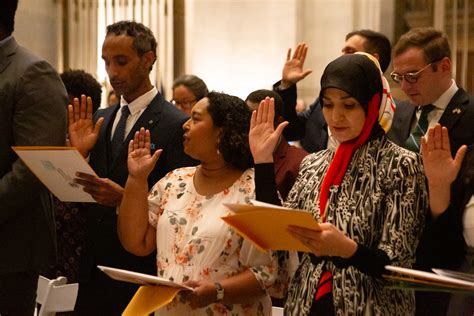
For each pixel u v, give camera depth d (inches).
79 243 234.8
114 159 220.5
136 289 213.6
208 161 179.3
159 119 219.6
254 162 168.7
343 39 473.7
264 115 170.4
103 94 479.5
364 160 157.6
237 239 172.7
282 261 174.1
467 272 158.9
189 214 177.2
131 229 181.0
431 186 152.3
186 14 496.1
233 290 168.1
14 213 187.0
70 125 206.1
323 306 155.8
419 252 157.6
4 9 190.1
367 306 153.1
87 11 492.7
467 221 161.0
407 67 209.3
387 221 152.5
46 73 191.6
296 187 165.8
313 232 144.6
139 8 490.6
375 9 464.4
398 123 221.1
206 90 327.0
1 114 188.2
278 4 486.6
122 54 220.5
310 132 258.2
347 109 156.6
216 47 494.6
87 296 218.8
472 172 162.4
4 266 189.3
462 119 206.4
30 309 197.0
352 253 146.6
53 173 182.2
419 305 174.6
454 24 448.1
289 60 253.1
